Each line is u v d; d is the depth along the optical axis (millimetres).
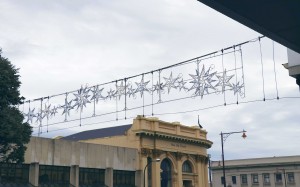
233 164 83688
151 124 52625
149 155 51562
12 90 27203
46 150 42406
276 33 13250
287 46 14547
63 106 25547
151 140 52188
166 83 20844
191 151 57469
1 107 26984
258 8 11406
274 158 80500
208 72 19516
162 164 53438
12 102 27531
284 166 78875
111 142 53562
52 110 26453
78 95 24734
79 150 45406
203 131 60062
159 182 51406
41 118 27219
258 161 81625
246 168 82062
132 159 50281
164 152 53312
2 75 26547
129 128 53812
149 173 51406
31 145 41094
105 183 47062
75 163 44719
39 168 41656
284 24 12531
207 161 60344
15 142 27625
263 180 80125
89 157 46156
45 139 42562
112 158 48312
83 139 58750
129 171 49906
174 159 54562
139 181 50000
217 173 84625
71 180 43781
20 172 40094
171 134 53812
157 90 21203
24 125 27906
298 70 17203
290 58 17484
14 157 28688
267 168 80250
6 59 27641
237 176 82562
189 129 57688
